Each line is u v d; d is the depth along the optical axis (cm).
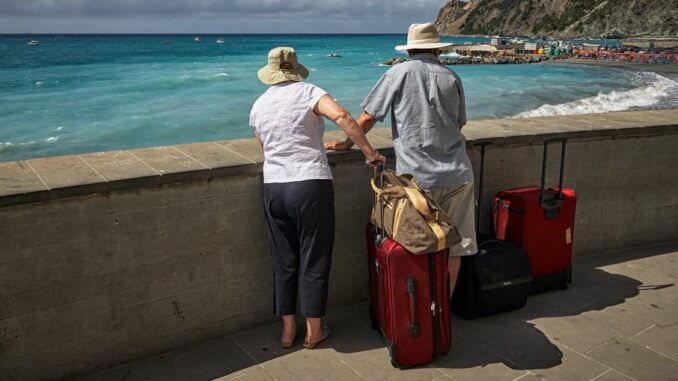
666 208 475
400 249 280
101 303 283
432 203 284
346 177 342
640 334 331
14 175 273
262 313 338
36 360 271
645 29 14075
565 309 362
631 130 434
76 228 267
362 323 344
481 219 398
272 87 295
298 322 345
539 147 406
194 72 4284
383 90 304
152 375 290
